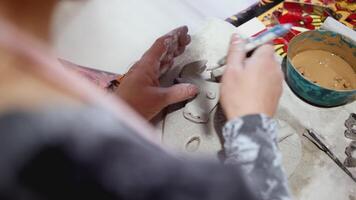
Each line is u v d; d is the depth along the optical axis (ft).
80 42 2.48
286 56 2.61
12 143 0.78
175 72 2.56
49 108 0.82
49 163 0.81
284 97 2.50
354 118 2.44
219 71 2.46
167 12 2.96
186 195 0.90
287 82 2.56
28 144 0.79
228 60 1.89
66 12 1.10
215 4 3.03
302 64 2.60
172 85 2.48
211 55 2.64
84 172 0.84
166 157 0.94
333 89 2.32
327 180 2.21
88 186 0.84
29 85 0.83
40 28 0.91
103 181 0.85
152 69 2.35
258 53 1.87
